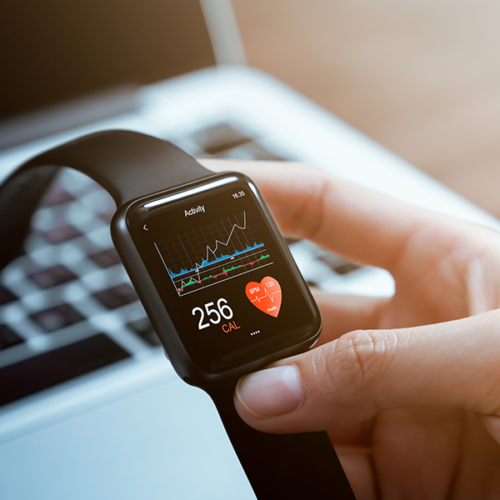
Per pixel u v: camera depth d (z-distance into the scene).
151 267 0.57
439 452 0.78
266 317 0.58
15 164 1.16
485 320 0.55
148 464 0.78
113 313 0.86
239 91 1.24
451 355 0.54
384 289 0.89
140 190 0.61
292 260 0.61
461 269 0.74
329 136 1.12
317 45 1.79
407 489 0.80
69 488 0.77
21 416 0.78
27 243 0.94
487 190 1.39
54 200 1.01
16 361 0.82
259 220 0.61
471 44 1.74
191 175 0.63
